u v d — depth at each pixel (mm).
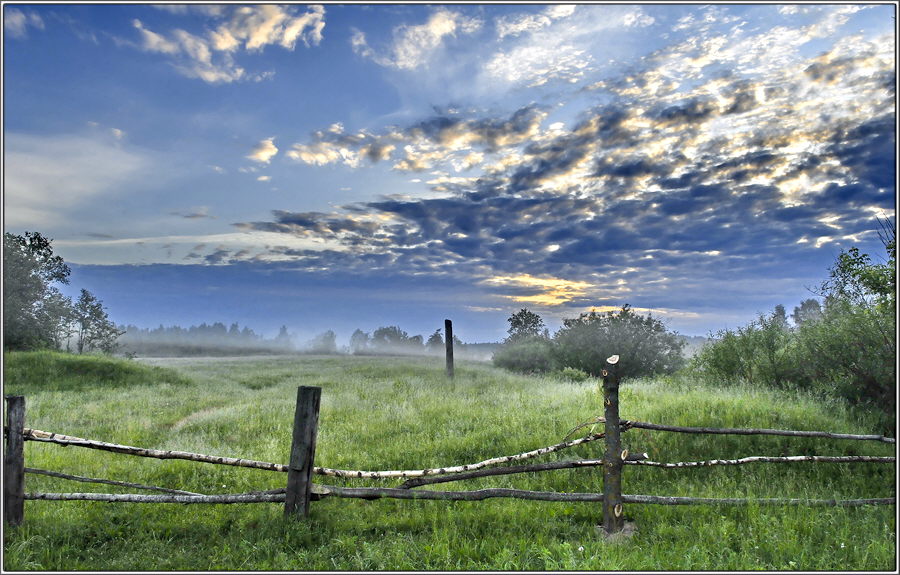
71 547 5203
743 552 4895
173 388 19859
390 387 18250
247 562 4934
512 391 15836
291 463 5652
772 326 12625
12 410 5406
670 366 21219
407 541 5316
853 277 10531
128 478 7664
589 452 7898
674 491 6660
